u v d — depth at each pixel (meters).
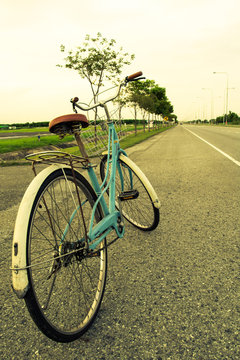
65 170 1.50
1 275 2.08
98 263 2.11
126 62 13.27
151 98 27.47
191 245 2.37
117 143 2.31
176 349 1.30
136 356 1.28
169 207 3.46
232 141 13.38
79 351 1.33
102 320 1.53
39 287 1.81
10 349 1.37
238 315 1.50
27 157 1.22
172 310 1.57
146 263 2.12
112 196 2.08
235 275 1.88
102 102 2.10
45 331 1.15
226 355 1.25
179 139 17.52
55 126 1.52
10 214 3.57
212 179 4.95
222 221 2.87
